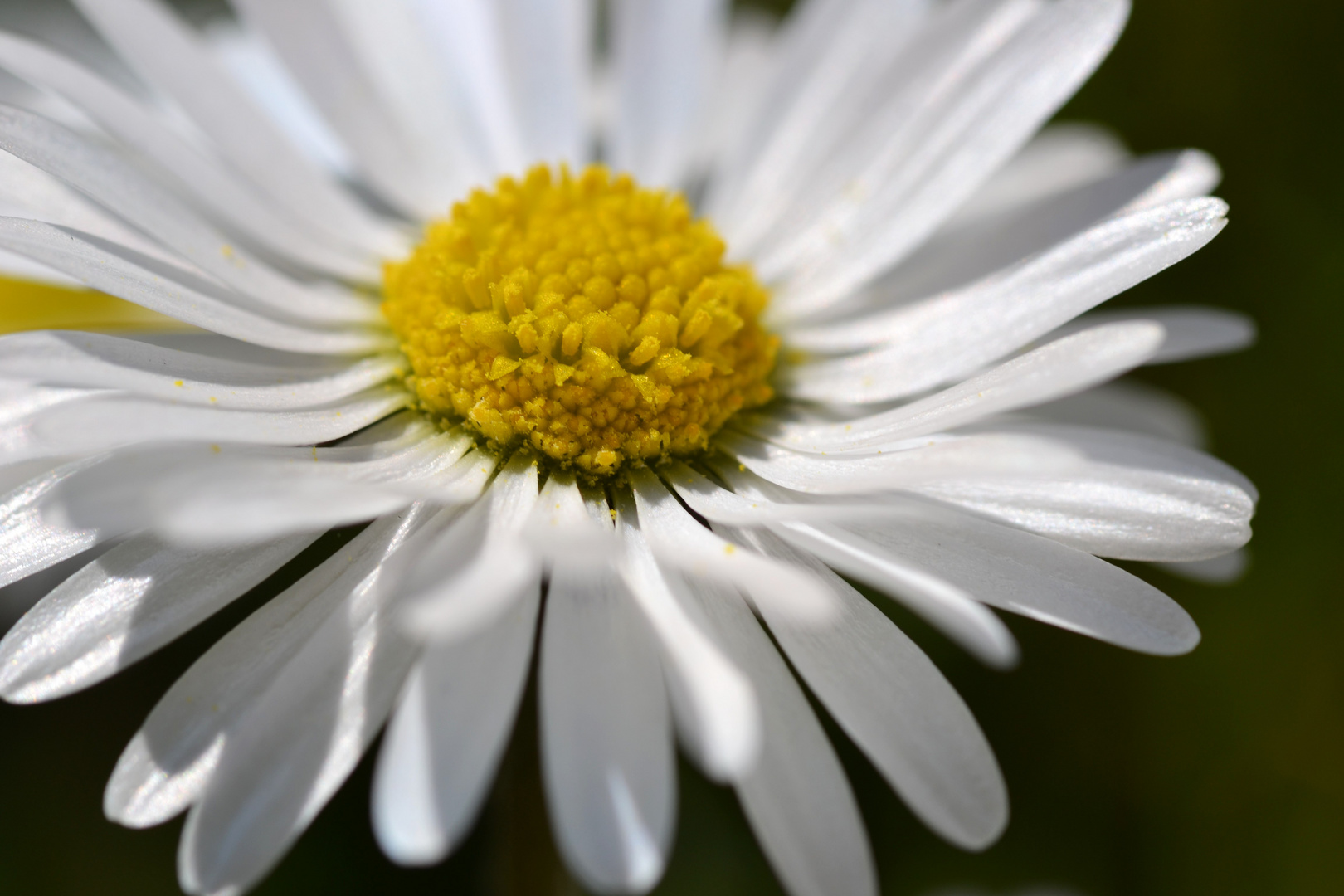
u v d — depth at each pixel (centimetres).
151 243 6
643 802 5
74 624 6
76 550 6
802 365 6
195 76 6
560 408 6
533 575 6
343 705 6
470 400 6
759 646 6
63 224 6
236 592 6
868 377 6
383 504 6
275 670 6
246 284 6
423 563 6
